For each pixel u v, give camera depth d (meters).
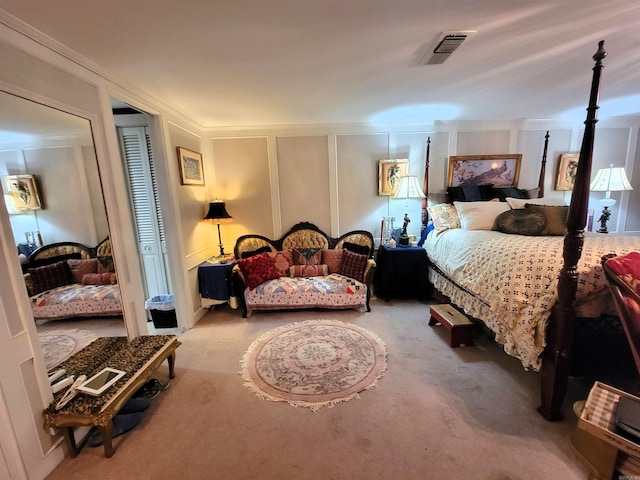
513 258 1.99
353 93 2.69
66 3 1.30
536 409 1.80
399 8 1.44
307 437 1.64
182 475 1.44
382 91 2.67
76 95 1.81
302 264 3.70
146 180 3.19
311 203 4.02
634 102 3.24
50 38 1.58
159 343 2.10
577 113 3.71
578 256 1.51
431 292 3.69
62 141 1.69
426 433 1.65
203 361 2.45
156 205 3.24
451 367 2.27
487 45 1.84
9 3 1.28
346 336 2.79
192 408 1.90
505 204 3.29
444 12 1.48
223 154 3.86
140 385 1.77
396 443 1.58
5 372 1.31
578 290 1.61
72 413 1.46
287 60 1.98
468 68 2.20
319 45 1.79
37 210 1.54
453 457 1.49
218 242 4.00
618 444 0.97
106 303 2.01
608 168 3.79
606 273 1.34
